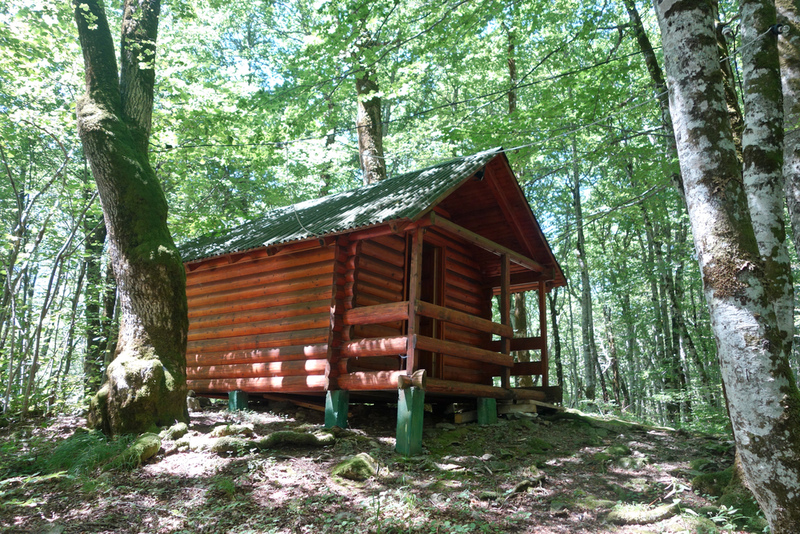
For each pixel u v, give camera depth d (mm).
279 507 5254
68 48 10242
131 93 8812
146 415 7176
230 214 13836
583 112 11016
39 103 10555
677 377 17781
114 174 8039
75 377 10359
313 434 7230
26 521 4746
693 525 4965
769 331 3625
